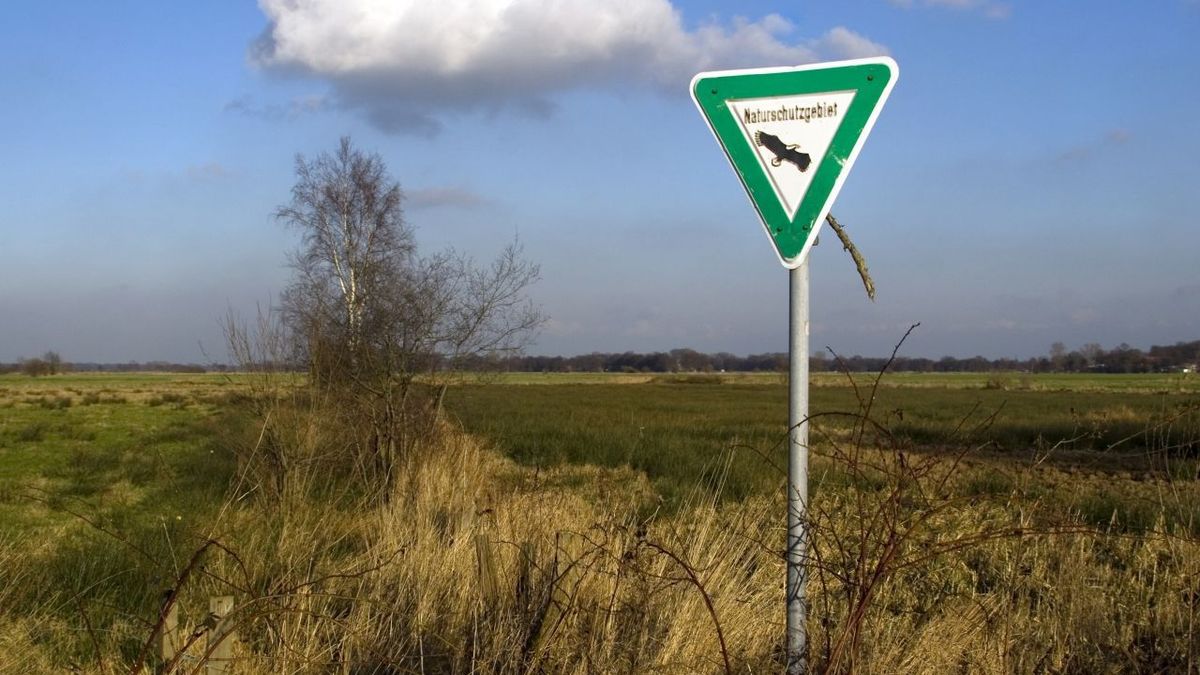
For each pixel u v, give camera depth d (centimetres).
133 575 654
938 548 445
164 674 345
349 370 1266
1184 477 475
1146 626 439
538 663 394
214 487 1239
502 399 5012
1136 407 3148
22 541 779
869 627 373
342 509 995
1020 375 9981
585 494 984
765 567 482
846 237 323
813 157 312
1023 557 489
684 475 1440
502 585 463
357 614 476
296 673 409
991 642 402
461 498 812
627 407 4134
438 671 431
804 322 315
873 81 308
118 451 2012
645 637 393
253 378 1231
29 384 8769
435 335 1315
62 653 506
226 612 385
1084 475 1225
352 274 1425
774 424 2872
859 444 354
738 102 320
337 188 2323
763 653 397
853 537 402
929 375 13512
